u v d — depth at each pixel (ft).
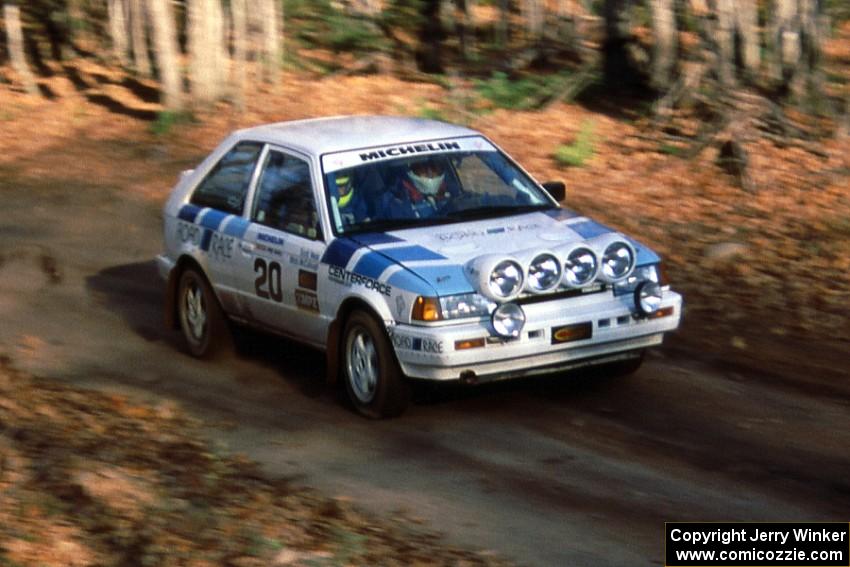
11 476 35.99
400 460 38.73
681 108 87.20
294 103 97.81
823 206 70.95
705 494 35.14
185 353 52.47
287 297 45.39
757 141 81.41
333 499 35.27
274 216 46.50
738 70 88.22
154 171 86.94
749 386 45.37
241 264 47.65
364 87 100.99
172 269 52.06
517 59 102.68
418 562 30.37
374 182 44.88
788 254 63.16
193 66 96.99
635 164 80.33
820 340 51.11
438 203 44.78
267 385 47.52
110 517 33.01
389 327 40.37
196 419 43.60
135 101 103.14
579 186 76.89
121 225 76.28
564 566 30.48
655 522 33.24
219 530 32.17
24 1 119.03
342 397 45.37
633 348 42.09
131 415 43.68
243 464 38.52
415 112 93.15
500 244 41.88
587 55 99.45
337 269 42.52
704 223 69.46
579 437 40.27
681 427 40.98
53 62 113.50
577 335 40.45
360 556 30.60
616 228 69.26
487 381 40.40
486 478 36.91
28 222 77.05
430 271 40.14
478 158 46.93
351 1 115.14
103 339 55.16
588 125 84.38
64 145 93.97
